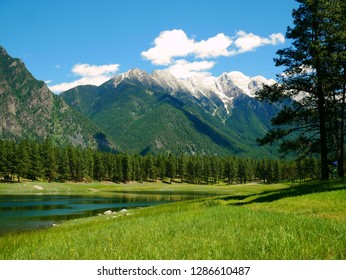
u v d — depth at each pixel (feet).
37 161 431.02
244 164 601.21
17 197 248.52
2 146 414.82
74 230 48.49
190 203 89.35
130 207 164.35
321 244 21.75
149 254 22.31
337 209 45.47
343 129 95.61
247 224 33.37
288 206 53.72
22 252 28.09
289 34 92.12
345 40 86.53
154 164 596.29
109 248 25.48
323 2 86.53
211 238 27.07
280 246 21.65
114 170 535.60
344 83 89.86
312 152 95.14
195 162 597.93
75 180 492.95
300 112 92.32
